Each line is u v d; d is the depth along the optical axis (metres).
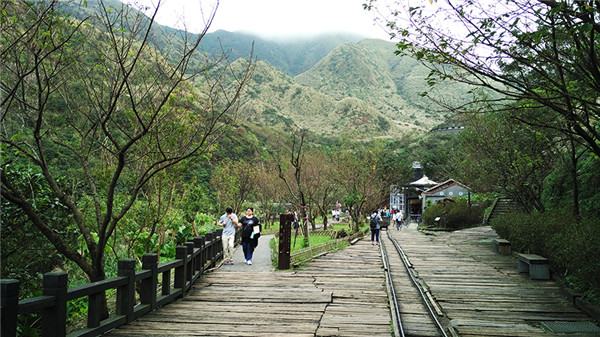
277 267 12.36
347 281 10.38
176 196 10.67
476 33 5.73
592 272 7.07
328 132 195.50
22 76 5.23
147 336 5.67
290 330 6.18
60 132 6.70
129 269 6.21
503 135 15.12
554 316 7.37
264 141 92.94
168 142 8.05
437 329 6.54
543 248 11.55
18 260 8.48
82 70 6.34
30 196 8.24
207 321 6.59
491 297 8.87
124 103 7.24
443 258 15.23
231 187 25.97
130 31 6.09
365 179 27.05
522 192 16.41
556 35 6.20
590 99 6.48
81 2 5.77
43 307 4.12
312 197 29.44
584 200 14.16
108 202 6.25
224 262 13.31
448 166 59.66
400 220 34.31
